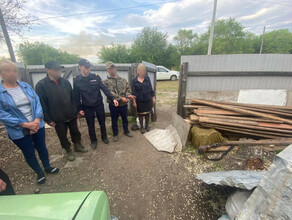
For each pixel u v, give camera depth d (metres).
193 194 1.96
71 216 0.75
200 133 2.89
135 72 4.28
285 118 3.24
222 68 3.58
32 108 1.97
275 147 2.68
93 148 3.06
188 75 3.67
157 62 27.12
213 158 2.64
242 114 3.14
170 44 27.69
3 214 0.76
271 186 1.07
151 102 3.55
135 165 2.57
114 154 2.90
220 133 3.03
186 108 3.73
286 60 3.43
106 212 0.95
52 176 2.38
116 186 2.15
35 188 2.16
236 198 1.46
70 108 2.54
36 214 0.76
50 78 2.29
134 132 3.77
